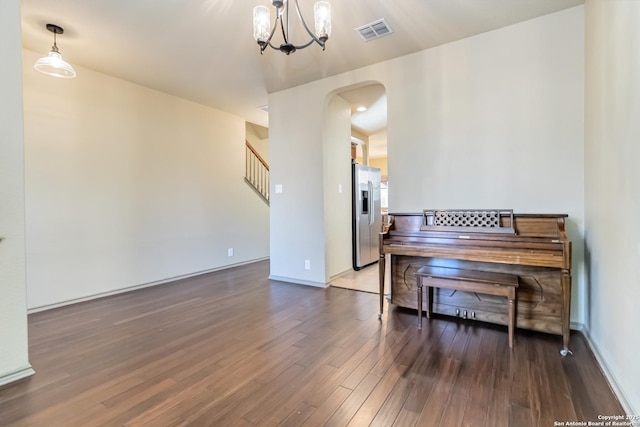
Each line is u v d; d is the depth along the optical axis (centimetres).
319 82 396
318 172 405
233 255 539
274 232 446
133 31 280
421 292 266
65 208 342
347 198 493
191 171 472
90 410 163
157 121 429
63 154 341
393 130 336
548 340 239
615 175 180
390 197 338
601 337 205
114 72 369
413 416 155
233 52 320
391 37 293
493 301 272
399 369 200
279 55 327
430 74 315
